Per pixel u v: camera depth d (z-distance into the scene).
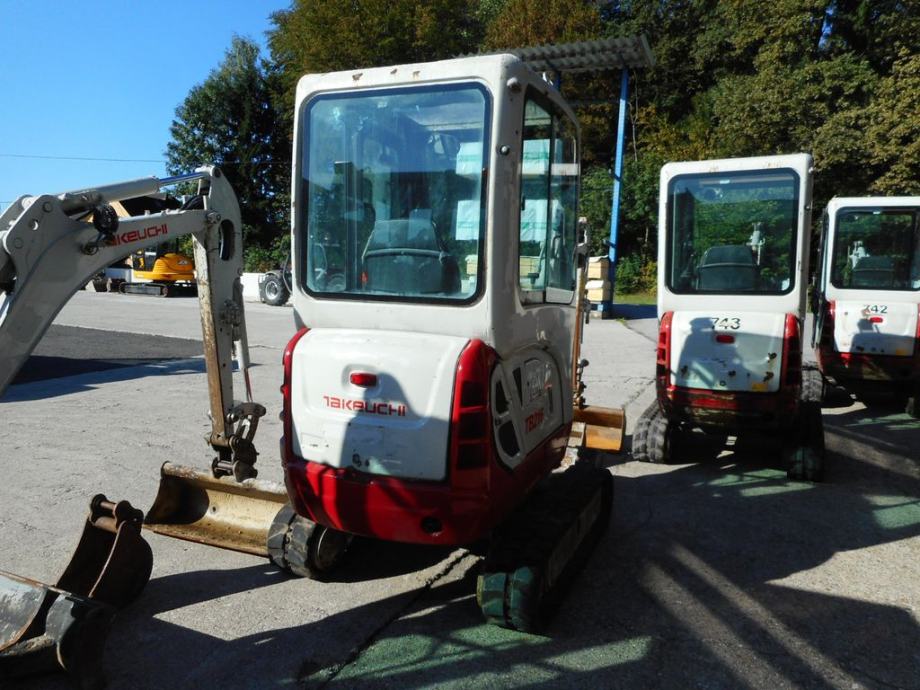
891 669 3.08
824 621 3.49
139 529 3.50
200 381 9.76
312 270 3.35
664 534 4.61
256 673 3.02
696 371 5.82
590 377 10.31
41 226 2.73
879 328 7.88
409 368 2.99
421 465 2.98
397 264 3.17
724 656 3.17
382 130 3.16
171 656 3.14
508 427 3.22
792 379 5.57
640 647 3.24
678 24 32.84
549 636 3.32
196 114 35.31
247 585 3.84
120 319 17.00
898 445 6.85
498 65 2.92
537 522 3.49
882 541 4.50
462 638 3.30
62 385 9.41
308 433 3.21
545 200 3.58
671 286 6.06
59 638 2.71
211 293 3.84
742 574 4.02
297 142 3.33
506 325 3.11
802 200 5.60
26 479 5.48
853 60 23.33
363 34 32.50
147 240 3.31
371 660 3.12
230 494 4.34
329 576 3.96
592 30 31.77
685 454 6.54
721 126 24.80
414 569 4.05
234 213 3.94
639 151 31.16
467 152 2.99
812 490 5.51
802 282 5.64
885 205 8.02
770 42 25.27
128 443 6.57
